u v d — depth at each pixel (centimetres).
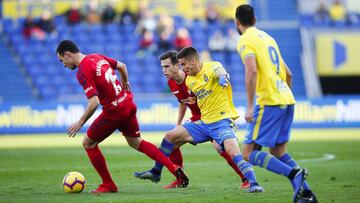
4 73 9000
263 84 2430
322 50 9362
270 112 2422
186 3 10362
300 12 10450
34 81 8925
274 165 2339
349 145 5753
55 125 7681
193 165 4175
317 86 9181
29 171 3872
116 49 9456
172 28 9556
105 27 9744
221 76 2655
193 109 3009
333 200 2448
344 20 10431
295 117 8062
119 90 2792
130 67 9206
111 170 3903
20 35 9500
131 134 2864
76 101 7738
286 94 2455
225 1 10450
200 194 2705
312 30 9669
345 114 8162
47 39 9419
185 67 2767
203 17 10325
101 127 2773
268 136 2427
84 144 2803
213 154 5066
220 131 2772
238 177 3472
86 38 9581
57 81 8925
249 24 2509
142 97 8819
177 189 2923
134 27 9800
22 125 7625
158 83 9056
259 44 2439
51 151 5403
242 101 7888
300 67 9650
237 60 9450
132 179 3428
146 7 9894
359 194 2653
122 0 10262
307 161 4353
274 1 10444
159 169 2898
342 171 3678
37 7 10019
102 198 2588
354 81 9644
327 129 8044
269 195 2628
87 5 10106
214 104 2789
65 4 10112
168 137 2888
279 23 10231
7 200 2566
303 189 2261
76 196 2675
